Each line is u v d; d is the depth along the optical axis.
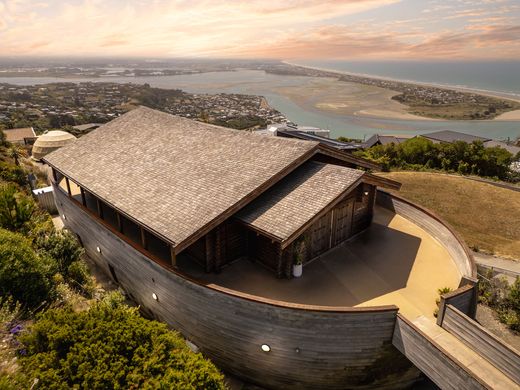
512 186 34.75
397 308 10.56
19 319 9.45
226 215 12.40
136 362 7.39
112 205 14.51
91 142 21.14
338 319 10.55
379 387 12.12
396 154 43.25
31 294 10.70
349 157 17.02
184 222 12.29
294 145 14.87
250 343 11.70
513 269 20.97
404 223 18.42
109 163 18.11
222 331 12.07
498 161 39.94
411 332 10.20
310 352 11.15
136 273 14.92
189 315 12.80
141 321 8.41
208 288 11.59
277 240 11.71
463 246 14.16
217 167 15.08
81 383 6.77
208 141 17.33
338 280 13.59
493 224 26.98
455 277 13.88
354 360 11.26
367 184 16.77
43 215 21.55
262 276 13.68
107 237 16.38
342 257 15.21
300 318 10.67
